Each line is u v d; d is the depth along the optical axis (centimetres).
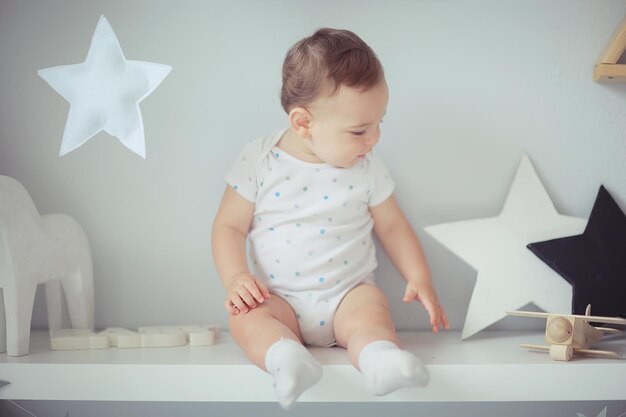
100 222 140
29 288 117
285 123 138
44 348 121
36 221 120
